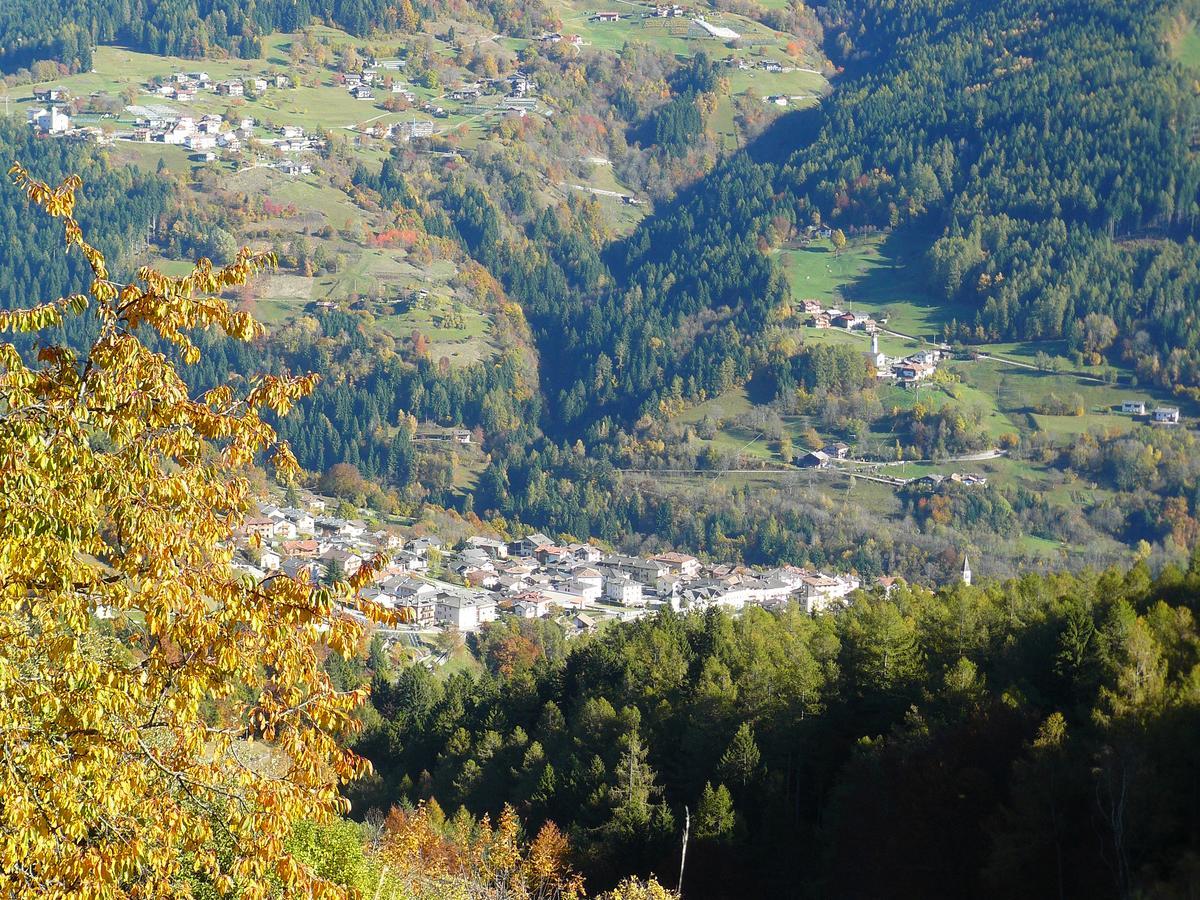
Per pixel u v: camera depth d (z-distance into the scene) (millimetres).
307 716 17438
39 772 15234
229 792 17344
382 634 151875
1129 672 54656
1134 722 50969
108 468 16219
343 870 33531
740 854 63344
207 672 16797
